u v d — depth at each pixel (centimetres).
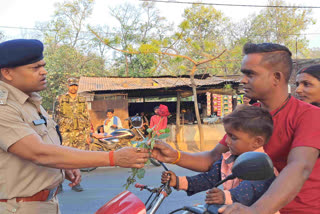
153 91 1228
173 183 178
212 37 2247
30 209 172
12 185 168
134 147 164
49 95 2192
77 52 2430
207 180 183
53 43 2498
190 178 181
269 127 154
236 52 928
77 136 644
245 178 120
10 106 165
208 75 1356
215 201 138
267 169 116
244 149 157
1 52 171
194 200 502
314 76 259
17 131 158
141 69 2283
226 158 175
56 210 192
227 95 1245
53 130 203
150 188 164
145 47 888
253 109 158
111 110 857
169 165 759
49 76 2164
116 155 159
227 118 160
